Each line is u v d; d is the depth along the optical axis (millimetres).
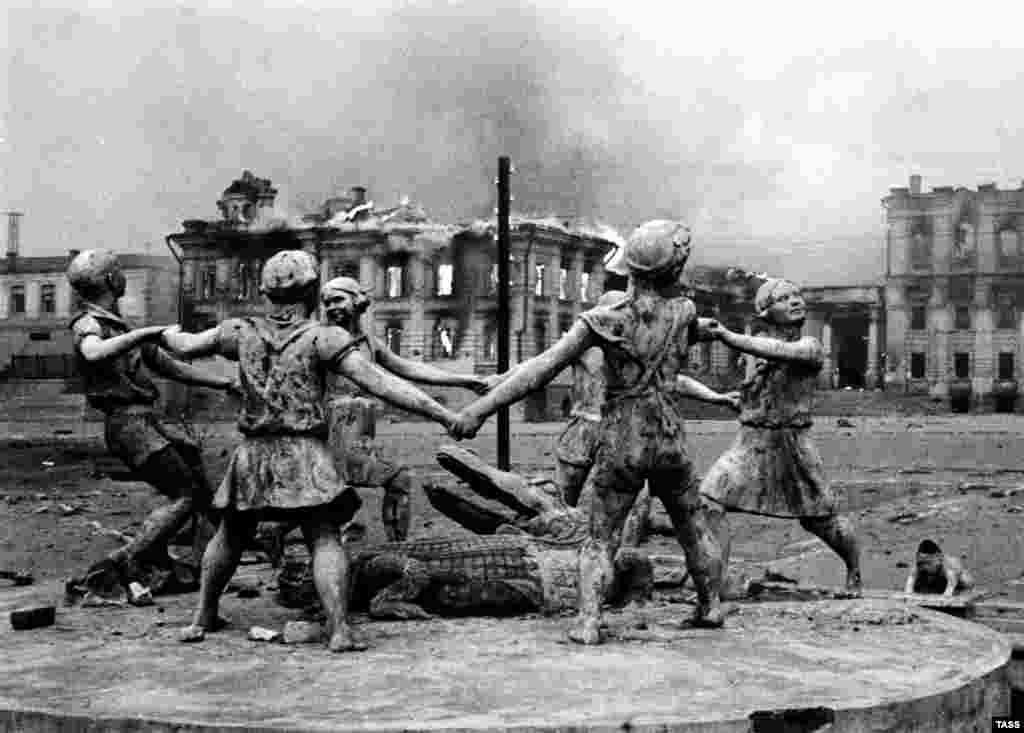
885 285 60625
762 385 8844
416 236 46781
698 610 7199
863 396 53906
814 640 6688
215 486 18719
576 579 7676
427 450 31328
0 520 19016
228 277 46562
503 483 8688
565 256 47031
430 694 5238
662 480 6941
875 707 5020
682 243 6832
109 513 20422
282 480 6535
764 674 5695
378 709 4957
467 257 47719
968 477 24766
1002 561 13828
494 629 7023
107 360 7707
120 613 7902
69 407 47125
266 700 5156
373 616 7402
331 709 4969
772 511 8773
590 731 4641
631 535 9117
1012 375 57469
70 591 8398
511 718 4770
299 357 6656
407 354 48281
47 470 29844
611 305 6848
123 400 8516
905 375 59969
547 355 6766
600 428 6859
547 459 28578
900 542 15859
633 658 6094
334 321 8141
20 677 5719
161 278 47031
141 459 8461
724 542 8836
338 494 6543
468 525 9039
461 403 43844
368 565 7594
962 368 58656
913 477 25109
